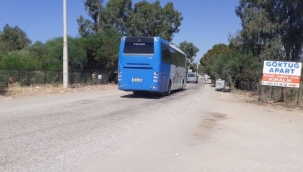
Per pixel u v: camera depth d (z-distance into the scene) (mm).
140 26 59406
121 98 21234
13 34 81562
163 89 22969
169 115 13898
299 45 36844
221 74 45344
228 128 11477
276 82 21141
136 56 21016
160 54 21062
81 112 13570
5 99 17750
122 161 6754
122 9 61000
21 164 6230
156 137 9250
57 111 13586
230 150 8188
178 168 6457
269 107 20047
